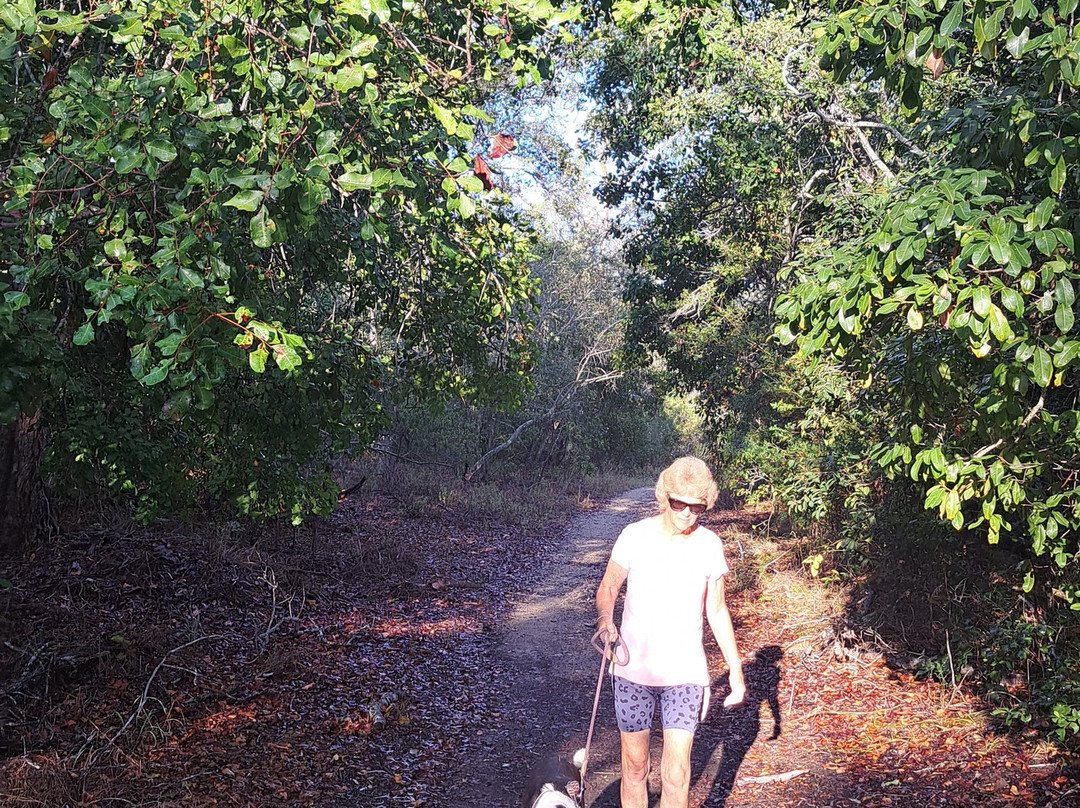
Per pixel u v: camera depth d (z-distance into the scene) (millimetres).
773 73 11898
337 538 13266
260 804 4777
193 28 3523
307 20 3754
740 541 14562
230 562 9656
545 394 27312
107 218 3594
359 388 6516
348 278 7273
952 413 4547
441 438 23406
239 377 5480
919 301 3418
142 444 5625
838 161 14398
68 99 3516
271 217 3559
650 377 21469
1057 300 3363
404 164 4113
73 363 5027
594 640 4004
